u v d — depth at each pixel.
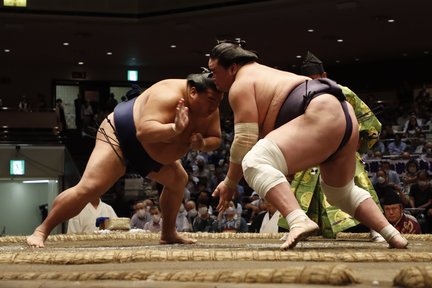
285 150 2.71
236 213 7.30
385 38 14.95
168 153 3.40
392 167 9.95
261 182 2.68
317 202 4.40
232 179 3.00
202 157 12.14
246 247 3.02
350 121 2.86
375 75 17.64
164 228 3.75
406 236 4.19
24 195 15.16
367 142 4.35
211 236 4.60
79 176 13.13
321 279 1.56
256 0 12.90
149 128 3.20
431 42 15.34
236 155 2.92
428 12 12.89
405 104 15.94
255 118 2.88
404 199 7.69
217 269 1.83
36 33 14.98
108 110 17.09
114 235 4.75
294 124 2.78
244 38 15.02
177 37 15.26
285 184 2.67
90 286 1.62
